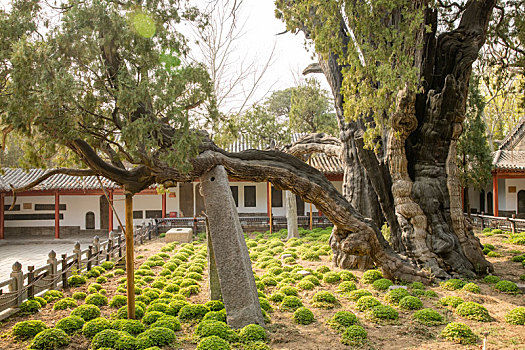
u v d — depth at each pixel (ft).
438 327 24.86
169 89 20.39
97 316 27.20
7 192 79.82
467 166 62.64
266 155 32.17
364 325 25.49
